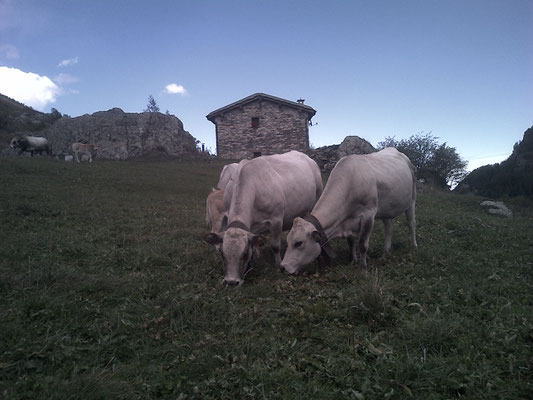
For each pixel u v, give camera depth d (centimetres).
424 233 921
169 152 3453
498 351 336
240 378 303
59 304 417
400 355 336
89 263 605
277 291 497
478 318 409
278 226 656
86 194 1402
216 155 3738
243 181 604
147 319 401
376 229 970
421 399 282
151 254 654
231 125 3612
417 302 452
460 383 296
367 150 3053
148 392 287
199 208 1317
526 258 659
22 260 594
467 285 502
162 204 1359
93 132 3353
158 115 3578
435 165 4062
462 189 3459
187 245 758
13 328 361
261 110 3581
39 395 276
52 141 3353
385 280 509
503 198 2928
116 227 897
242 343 354
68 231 823
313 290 493
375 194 624
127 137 3359
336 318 409
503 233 928
